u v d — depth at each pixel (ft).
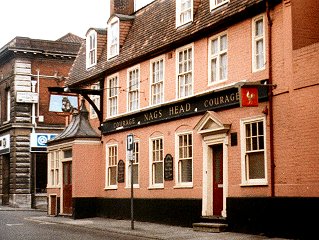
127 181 84.99
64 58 144.66
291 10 54.60
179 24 75.05
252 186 58.44
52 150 100.01
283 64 55.36
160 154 77.46
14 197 137.39
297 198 52.42
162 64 78.13
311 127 51.57
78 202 89.86
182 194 70.74
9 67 144.77
